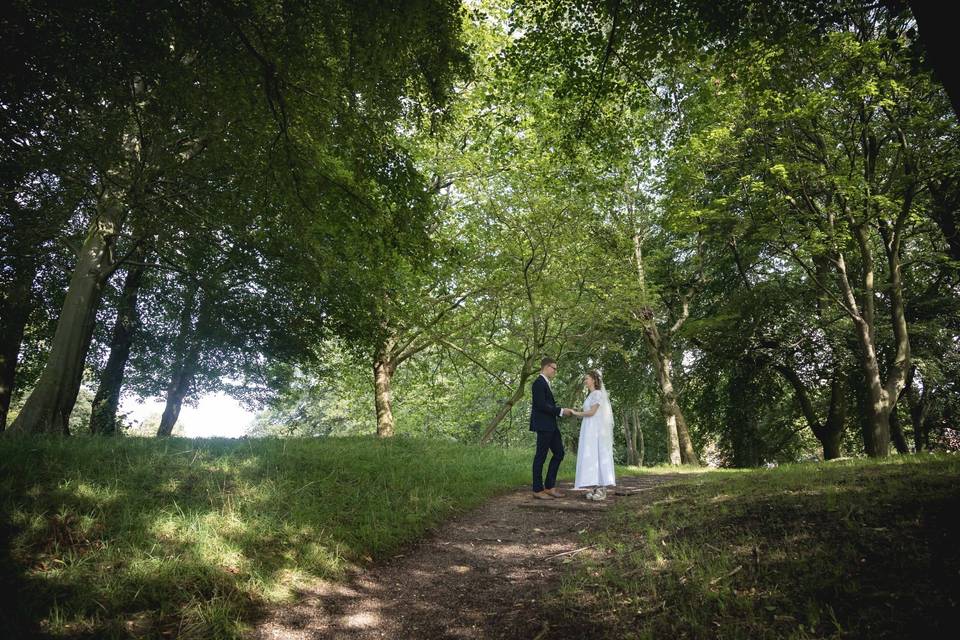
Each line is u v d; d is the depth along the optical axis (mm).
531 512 7043
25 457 5137
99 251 10234
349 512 5723
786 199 15383
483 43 13945
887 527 3676
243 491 5445
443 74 7438
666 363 22766
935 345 19625
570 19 7949
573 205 15031
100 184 10156
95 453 5793
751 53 7859
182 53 6609
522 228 15383
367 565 4809
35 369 17703
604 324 21016
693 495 6457
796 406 25312
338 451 8430
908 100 13578
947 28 2586
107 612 3201
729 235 17453
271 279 12688
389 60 6676
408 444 11484
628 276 18656
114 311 15203
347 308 12945
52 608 3104
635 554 4348
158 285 16234
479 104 15031
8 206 10203
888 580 2924
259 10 6152
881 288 17172
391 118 7668
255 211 9445
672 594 3416
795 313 20547
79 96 6824
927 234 19453
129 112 8078
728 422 24734
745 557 3738
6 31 5555
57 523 4031
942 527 3463
